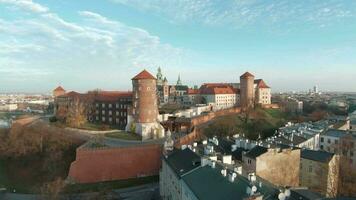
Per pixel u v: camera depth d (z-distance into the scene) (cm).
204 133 12925
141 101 12281
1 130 12219
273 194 4016
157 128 12175
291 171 6794
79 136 11038
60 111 13975
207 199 4034
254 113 17650
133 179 9056
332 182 7312
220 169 5000
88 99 15562
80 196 7556
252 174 4616
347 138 10319
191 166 5612
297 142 9744
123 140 11162
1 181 9050
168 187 6594
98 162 8962
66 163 9569
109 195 7556
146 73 12481
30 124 12306
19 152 10481
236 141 8131
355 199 4456
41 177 9112
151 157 9444
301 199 4062
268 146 6900
